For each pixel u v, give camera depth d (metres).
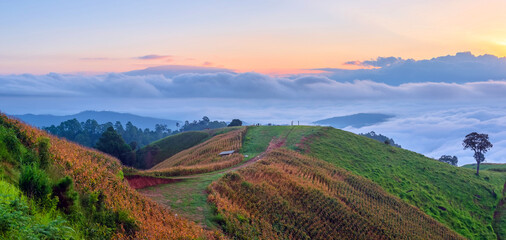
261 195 47.91
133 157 120.31
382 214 62.28
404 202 74.38
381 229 55.78
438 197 83.06
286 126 121.25
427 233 62.41
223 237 30.20
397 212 67.06
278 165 67.94
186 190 41.75
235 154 80.88
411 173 93.12
